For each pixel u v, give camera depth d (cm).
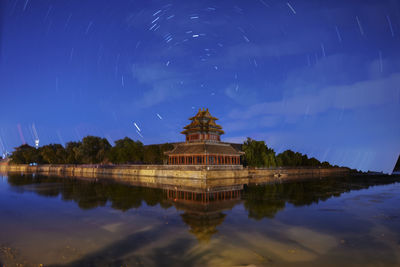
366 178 9369
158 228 2548
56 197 4538
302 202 3966
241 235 2311
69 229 2548
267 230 2464
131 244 2106
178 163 8394
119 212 3288
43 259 1820
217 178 7212
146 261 1775
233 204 3781
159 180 7744
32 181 7812
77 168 12319
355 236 2291
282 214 3134
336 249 1983
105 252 1941
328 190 5522
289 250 1961
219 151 8006
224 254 1886
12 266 1711
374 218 2942
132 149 10625
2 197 4575
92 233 2412
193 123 9244
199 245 2067
